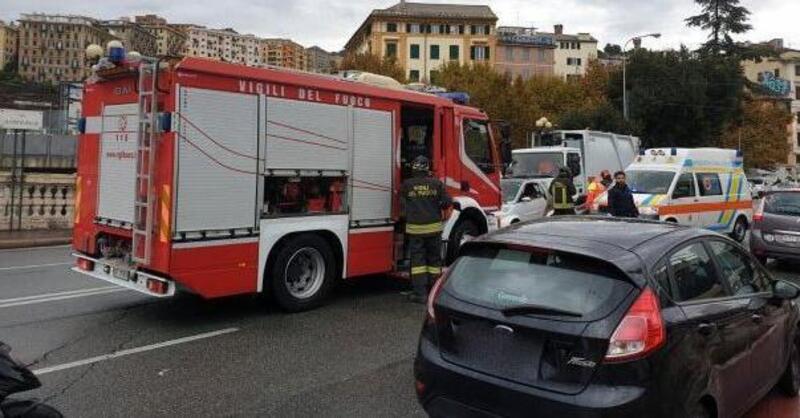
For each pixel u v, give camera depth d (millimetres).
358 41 103188
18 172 17375
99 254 7922
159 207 6793
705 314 3938
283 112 7609
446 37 92562
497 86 48938
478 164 10523
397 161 9039
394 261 9078
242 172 7242
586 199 17344
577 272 3789
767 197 12750
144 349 6395
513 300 3832
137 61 7090
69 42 111375
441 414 3953
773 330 4883
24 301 8484
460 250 4402
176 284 6984
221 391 5277
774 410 5094
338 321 7598
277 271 7660
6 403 3475
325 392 5285
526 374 3613
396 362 6082
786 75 108312
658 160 16672
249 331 7109
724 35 61250
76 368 5797
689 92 45219
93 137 7941
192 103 6805
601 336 3443
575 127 41688
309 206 8047
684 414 3531
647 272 3727
